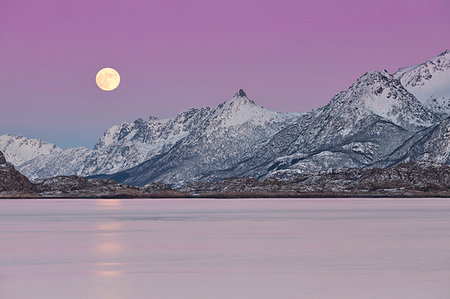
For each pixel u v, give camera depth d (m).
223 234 144.75
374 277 85.38
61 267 94.94
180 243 125.56
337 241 128.00
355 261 99.69
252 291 76.44
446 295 73.75
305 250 113.19
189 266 95.25
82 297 73.75
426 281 82.38
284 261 99.88
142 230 157.00
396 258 102.75
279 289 77.56
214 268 93.38
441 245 120.06
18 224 179.50
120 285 80.44
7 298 73.50
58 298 73.38
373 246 118.81
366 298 72.31
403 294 74.38
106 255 107.88
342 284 80.56
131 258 104.00
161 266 95.44
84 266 95.75
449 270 90.75
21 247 120.06
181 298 72.88
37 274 88.88
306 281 82.69
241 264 96.94
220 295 74.25
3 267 95.19
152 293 75.56
